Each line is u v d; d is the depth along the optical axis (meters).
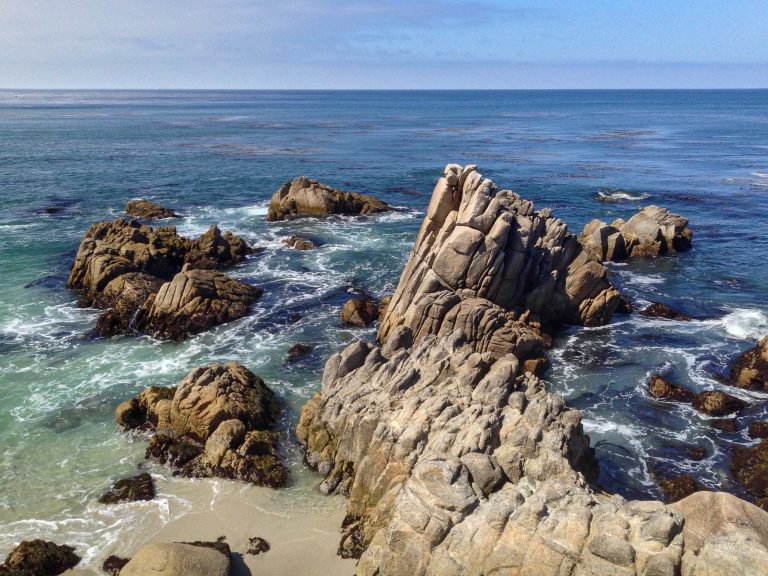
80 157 115.19
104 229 55.78
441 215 41.53
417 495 20.25
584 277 43.00
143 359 38.00
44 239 60.88
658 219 61.84
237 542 23.41
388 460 23.77
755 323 42.91
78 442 29.53
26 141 140.00
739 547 16.77
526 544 18.12
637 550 17.27
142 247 50.47
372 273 53.16
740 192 87.81
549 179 98.94
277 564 22.36
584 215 75.56
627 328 43.16
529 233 40.75
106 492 26.05
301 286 49.91
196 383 29.83
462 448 22.58
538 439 23.38
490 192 40.22
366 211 73.56
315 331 42.09
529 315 41.59
